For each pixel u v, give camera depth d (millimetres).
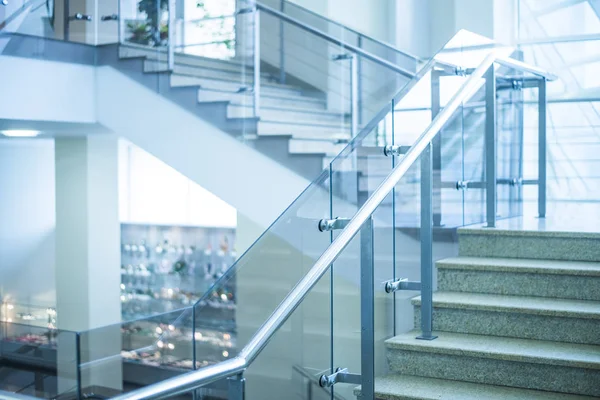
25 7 6457
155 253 12570
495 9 8844
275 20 6734
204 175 6648
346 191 3893
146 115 6859
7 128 7129
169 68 6762
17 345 5898
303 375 2988
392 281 3707
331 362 3154
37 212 9695
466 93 3957
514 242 4219
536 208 5414
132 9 6871
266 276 3783
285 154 6254
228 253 12102
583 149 8133
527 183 5391
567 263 3949
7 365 5957
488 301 3713
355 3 8500
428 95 4395
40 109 6582
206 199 12359
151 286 12531
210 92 6613
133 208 12945
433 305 3766
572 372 3174
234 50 6590
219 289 4105
